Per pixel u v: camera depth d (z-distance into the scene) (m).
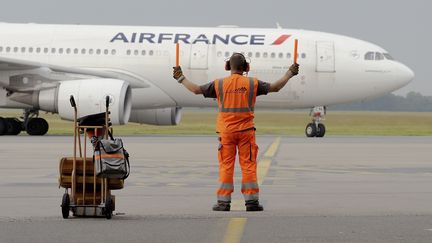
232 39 45.66
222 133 15.11
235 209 15.15
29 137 42.56
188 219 13.44
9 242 11.11
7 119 45.91
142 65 45.84
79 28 47.09
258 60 45.31
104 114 14.47
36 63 43.41
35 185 18.78
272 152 31.12
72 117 42.00
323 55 45.56
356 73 45.66
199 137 44.47
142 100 46.34
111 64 46.03
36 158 27.03
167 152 30.91
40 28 47.38
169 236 11.65
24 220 13.28
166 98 46.25
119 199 16.47
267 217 13.67
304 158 28.08
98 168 13.38
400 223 12.90
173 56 45.59
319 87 45.69
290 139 42.50
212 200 16.36
